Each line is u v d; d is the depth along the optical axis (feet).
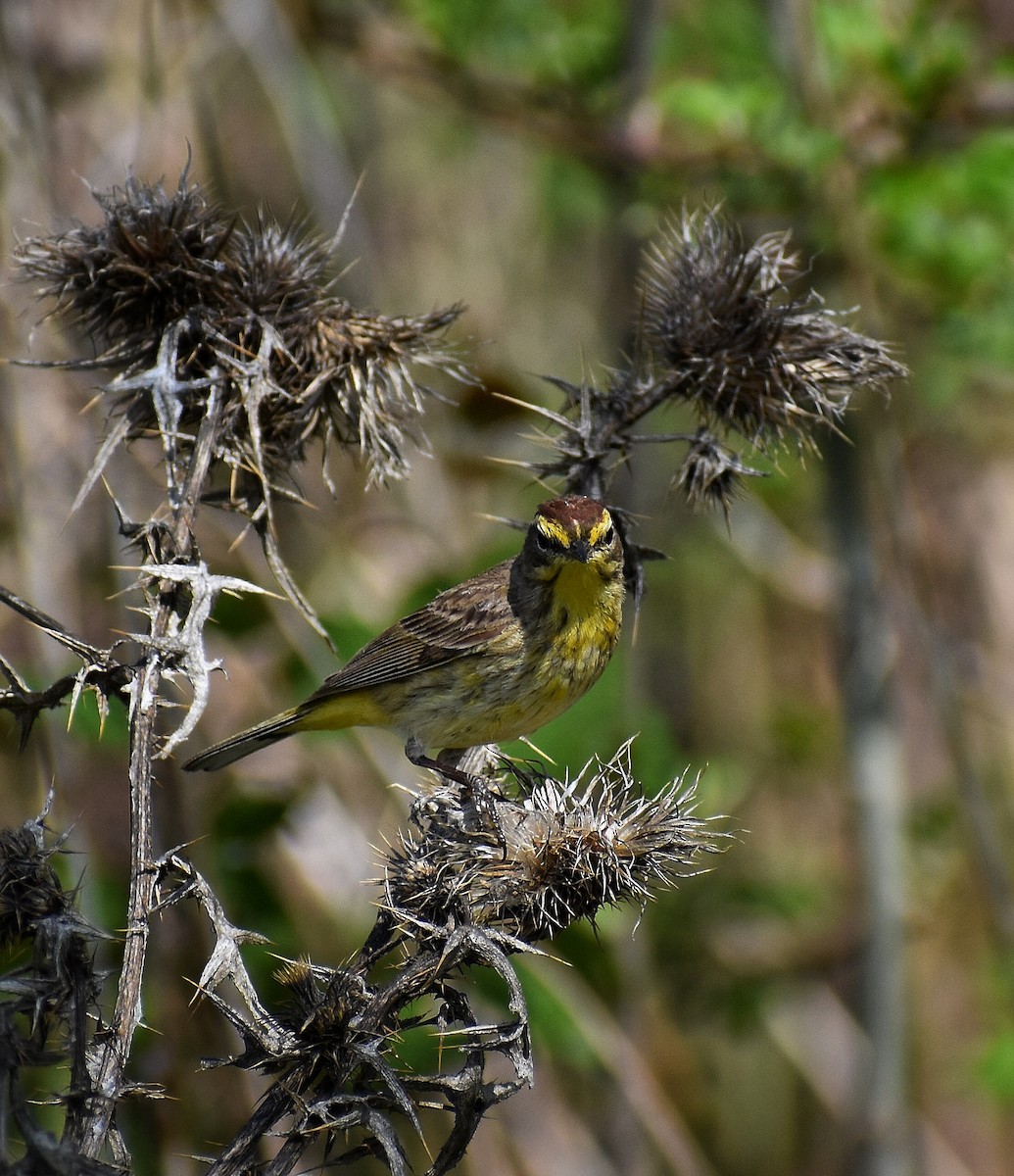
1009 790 54.08
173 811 34.35
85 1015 17.35
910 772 55.93
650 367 24.76
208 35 45.24
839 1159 54.03
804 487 54.24
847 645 47.80
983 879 49.44
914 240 42.91
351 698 32.99
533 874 20.68
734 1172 53.21
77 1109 17.02
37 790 35.45
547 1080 44.16
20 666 35.76
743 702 58.29
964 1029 54.13
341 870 40.11
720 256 24.68
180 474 22.79
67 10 39.45
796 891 50.75
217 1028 34.73
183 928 34.58
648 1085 43.24
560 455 23.99
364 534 45.80
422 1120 40.32
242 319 22.68
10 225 35.09
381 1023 18.83
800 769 57.72
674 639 57.93
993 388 50.31
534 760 36.32
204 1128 35.32
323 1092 18.98
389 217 52.03
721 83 47.01
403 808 41.06
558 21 46.16
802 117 41.29
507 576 32.76
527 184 52.70
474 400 39.70
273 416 23.07
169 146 41.11
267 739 33.58
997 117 42.45
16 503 36.01
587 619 31.50
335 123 50.70
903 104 42.63
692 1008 50.11
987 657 54.95
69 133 39.17
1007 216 43.37
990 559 55.21
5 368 35.88
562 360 52.21
